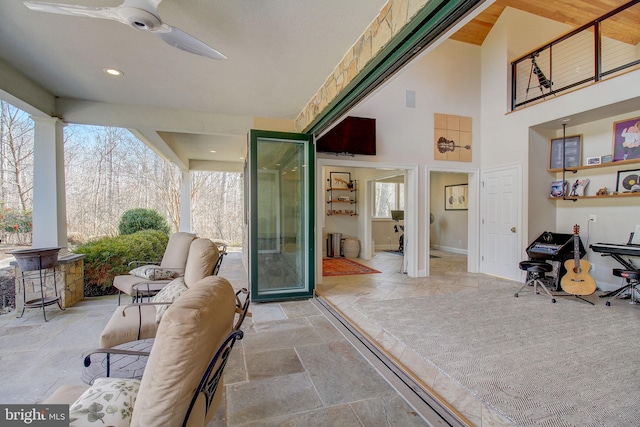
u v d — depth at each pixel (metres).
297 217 4.14
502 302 3.74
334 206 7.86
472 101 5.55
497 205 5.23
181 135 5.12
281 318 3.29
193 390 0.89
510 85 5.07
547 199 4.88
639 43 4.54
